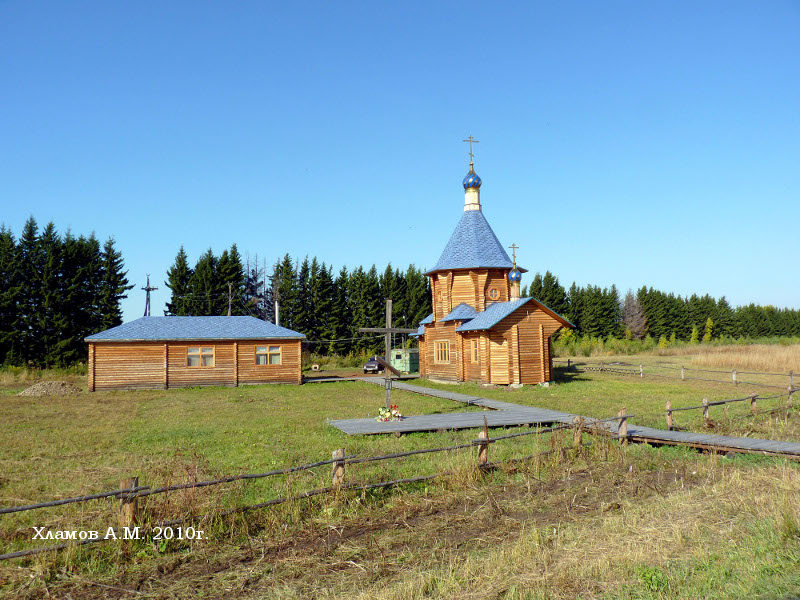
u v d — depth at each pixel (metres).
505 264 37.78
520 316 33.47
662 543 8.38
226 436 17.94
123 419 22.14
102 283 57.84
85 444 16.72
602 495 11.46
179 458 14.59
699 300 104.50
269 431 18.80
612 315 91.19
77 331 55.00
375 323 72.12
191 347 37.28
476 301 37.56
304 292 70.06
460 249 38.66
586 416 21.19
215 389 35.78
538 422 19.50
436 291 40.19
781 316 114.75
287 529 9.56
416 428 18.17
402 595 6.95
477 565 7.79
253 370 38.34
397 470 13.19
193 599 7.21
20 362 51.16
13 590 7.40
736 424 18.97
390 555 8.49
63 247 54.69
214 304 65.62
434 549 8.65
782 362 44.59
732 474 12.02
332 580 7.68
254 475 10.30
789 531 8.23
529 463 13.57
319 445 16.25
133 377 35.97
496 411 22.62
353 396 30.56
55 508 10.56
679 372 43.12
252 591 7.43
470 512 10.51
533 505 10.79
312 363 61.72
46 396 31.89
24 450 15.80
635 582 7.07
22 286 51.78
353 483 11.47
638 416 21.25
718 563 7.46
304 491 10.84
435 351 39.69
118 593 7.40
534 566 7.73
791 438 17.28
